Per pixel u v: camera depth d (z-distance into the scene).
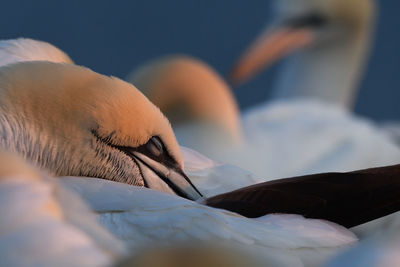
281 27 27.31
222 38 41.50
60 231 5.03
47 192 5.33
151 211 8.12
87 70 9.80
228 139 18.02
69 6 40.53
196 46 41.22
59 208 5.31
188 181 10.05
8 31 38.56
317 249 8.15
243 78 26.50
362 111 39.09
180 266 4.74
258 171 18.22
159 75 17.78
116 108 9.63
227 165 10.51
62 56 11.75
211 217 7.98
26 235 4.96
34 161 9.40
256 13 42.84
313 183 8.84
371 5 28.72
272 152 18.69
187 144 17.64
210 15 42.72
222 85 18.44
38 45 11.52
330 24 27.56
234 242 7.86
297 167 18.70
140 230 7.91
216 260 4.78
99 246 5.13
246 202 8.77
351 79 28.14
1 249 4.91
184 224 7.91
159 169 9.95
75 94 9.52
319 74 27.72
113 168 9.76
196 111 17.91
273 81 37.97
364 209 8.74
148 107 9.90
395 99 39.56
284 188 8.82
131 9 41.78
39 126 9.37
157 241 7.82
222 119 18.06
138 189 8.62
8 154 5.57
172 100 17.75
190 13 42.53
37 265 4.86
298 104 20.77
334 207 8.73
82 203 5.58
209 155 17.75
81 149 9.57
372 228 10.10
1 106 9.23
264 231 8.07
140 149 9.91
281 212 8.70
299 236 8.23
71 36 39.44
